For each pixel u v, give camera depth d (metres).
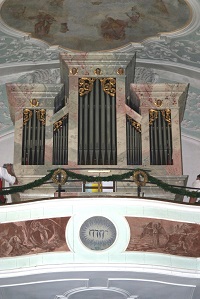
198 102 25.11
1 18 23.72
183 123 24.95
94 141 22.05
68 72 22.81
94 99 22.55
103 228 18.95
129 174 19.67
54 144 22.20
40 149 22.11
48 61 24.69
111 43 24.48
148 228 19.03
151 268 18.59
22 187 19.81
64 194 20.67
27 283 19.16
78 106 22.45
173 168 21.94
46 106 22.62
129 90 23.08
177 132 22.42
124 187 21.53
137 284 19.34
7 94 22.97
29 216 19.19
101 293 20.02
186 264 18.91
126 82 22.98
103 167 21.72
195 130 24.88
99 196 19.16
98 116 22.34
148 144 22.16
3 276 18.62
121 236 18.91
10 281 18.98
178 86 22.83
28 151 22.09
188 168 24.47
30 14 23.86
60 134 22.31
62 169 19.72
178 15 23.58
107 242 18.86
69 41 24.47
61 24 24.17
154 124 22.50
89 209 19.09
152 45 24.39
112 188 20.91
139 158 22.05
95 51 24.55
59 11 23.83
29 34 24.17
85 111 22.42
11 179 20.61
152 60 24.67
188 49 24.33
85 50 24.56
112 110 22.44
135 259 18.70
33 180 21.81
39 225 19.08
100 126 22.22
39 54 24.61
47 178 19.75
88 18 24.06
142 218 19.09
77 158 21.89
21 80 25.00
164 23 23.89
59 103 22.94
